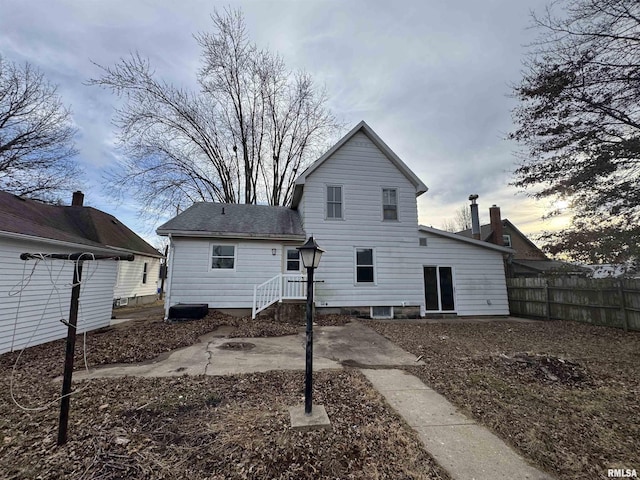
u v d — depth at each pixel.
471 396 3.90
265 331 7.96
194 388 4.02
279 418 3.17
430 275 11.62
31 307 6.52
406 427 3.07
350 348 6.47
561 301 10.60
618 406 3.62
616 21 7.49
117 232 16.44
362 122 11.60
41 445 2.64
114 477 2.22
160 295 22.64
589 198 9.23
